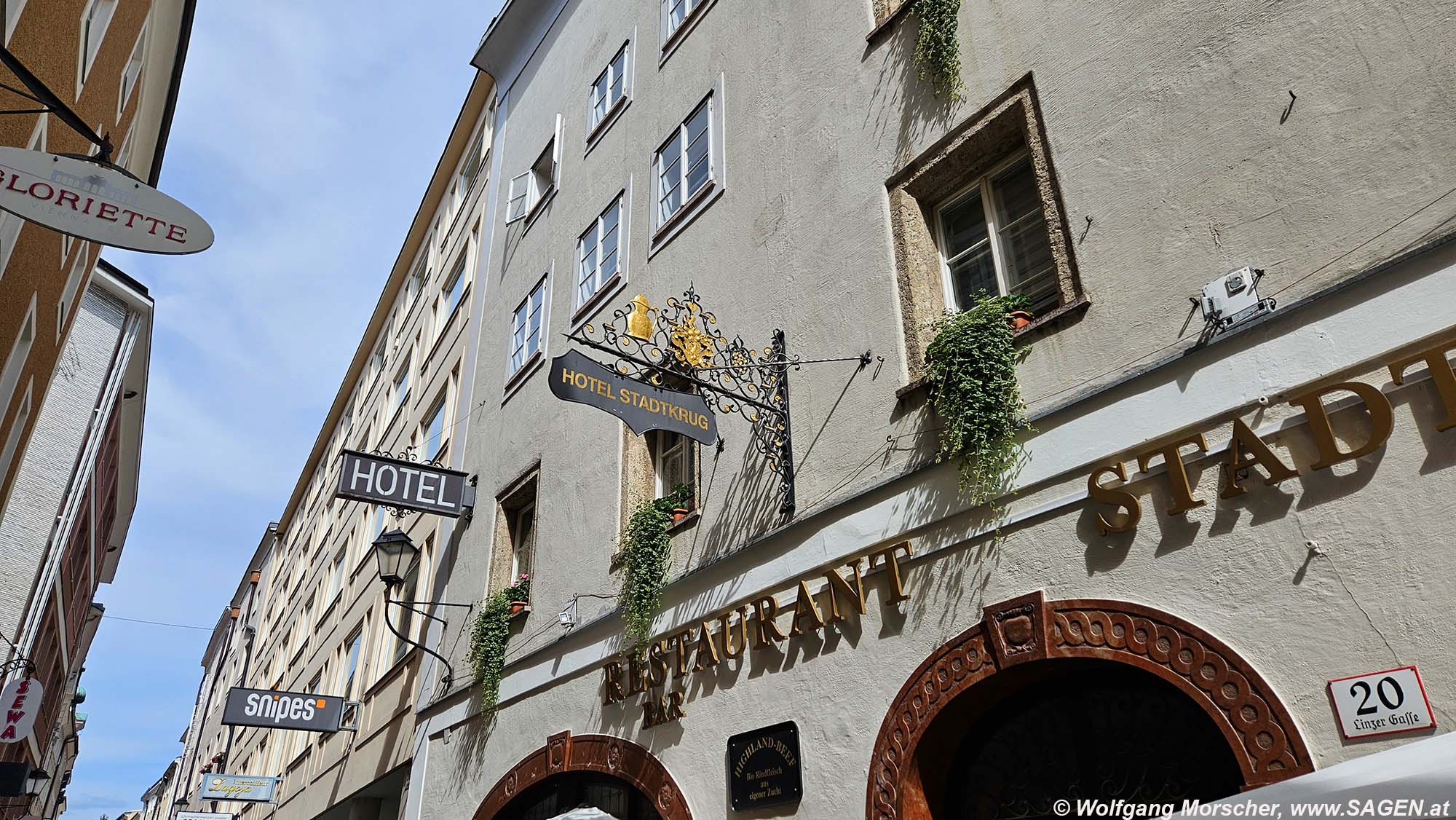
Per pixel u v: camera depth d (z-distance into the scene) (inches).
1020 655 209.9
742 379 327.9
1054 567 211.5
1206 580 185.0
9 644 768.3
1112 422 209.5
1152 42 233.9
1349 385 171.5
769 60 384.2
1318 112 196.5
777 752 264.1
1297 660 168.2
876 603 250.5
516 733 399.5
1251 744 169.9
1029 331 235.6
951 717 226.1
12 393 483.2
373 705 634.2
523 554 483.2
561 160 570.3
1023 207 269.3
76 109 465.7
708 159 404.5
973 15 288.4
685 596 323.0
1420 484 161.2
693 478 348.2
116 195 249.3
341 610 880.3
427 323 855.7
